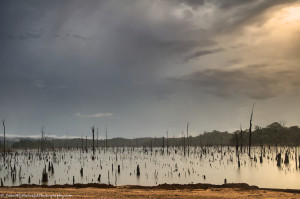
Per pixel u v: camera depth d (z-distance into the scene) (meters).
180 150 181.75
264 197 23.09
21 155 153.38
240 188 29.72
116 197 22.56
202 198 22.48
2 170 87.06
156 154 157.88
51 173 76.81
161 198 22.39
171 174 70.69
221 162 103.12
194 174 71.06
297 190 28.62
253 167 85.56
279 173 71.81
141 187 32.38
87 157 138.38
